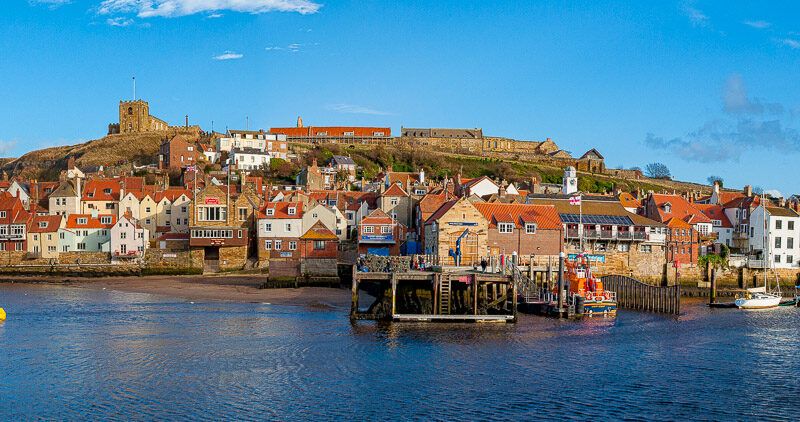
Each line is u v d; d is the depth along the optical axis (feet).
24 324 198.49
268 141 590.55
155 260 337.93
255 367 148.25
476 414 119.96
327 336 181.47
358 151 626.23
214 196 338.34
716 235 351.05
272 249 329.93
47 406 121.49
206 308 234.17
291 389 132.57
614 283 270.05
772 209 353.31
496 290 221.05
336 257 314.14
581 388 136.67
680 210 356.59
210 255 342.23
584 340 183.52
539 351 168.25
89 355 158.30
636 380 143.64
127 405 122.21
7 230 350.84
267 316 215.51
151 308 233.55
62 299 255.91
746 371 153.48
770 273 346.13
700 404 128.06
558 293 224.33
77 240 357.61
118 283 309.83
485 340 179.01
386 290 212.23
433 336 182.60
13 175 606.96
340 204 377.50
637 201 387.14
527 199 341.41
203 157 570.46
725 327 212.43
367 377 141.49
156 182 432.25
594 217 323.16
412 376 142.72
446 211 278.67
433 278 203.00
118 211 377.50
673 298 238.48
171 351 163.12
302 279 295.28
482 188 395.75
